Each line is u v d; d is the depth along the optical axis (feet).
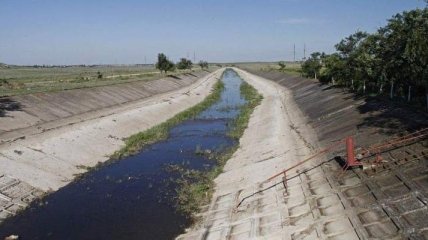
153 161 120.57
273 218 71.56
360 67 167.43
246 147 129.08
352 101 152.05
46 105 170.30
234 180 97.35
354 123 119.96
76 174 108.68
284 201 77.46
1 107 150.61
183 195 91.04
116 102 216.33
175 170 110.63
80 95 203.21
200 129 168.76
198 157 123.85
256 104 234.38
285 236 64.39
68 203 88.63
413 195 64.95
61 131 136.56
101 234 73.82
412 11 108.47
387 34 132.05
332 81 218.38
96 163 119.24
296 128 143.84
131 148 135.95
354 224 62.23
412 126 97.45
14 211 83.82
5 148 108.88
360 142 99.86
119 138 146.92
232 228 71.87
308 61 302.45
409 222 58.59
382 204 65.46
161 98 253.85
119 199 90.27
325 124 136.26
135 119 175.22
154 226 76.28
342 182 78.33
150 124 177.37
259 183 90.43
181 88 340.59
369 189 71.92
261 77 485.97
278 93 281.74
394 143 87.56
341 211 67.31
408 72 113.70
